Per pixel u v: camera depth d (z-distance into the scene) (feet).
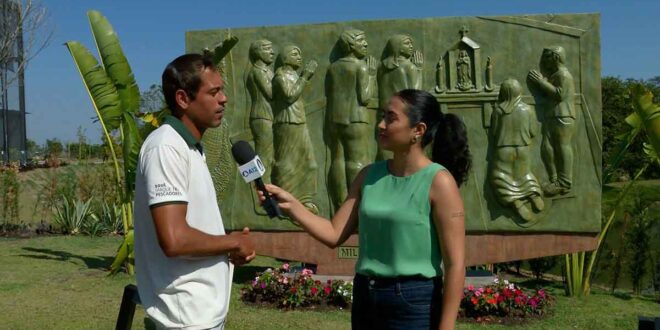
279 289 22.17
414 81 23.09
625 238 26.02
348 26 23.75
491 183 22.93
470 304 20.80
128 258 27.22
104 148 43.37
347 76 23.43
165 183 8.11
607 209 26.37
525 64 22.66
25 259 30.78
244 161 10.07
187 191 8.40
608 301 23.43
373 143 23.66
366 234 9.11
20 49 73.00
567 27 22.34
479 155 23.03
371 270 8.99
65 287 24.47
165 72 8.70
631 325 20.03
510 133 22.57
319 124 24.07
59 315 20.25
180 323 8.31
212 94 8.66
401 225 8.76
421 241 8.74
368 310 9.07
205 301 8.40
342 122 23.50
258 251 24.79
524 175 22.65
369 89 23.44
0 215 48.21
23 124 77.36
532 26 22.57
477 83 22.90
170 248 7.98
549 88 22.27
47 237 39.81
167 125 8.57
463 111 23.06
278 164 24.14
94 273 27.40
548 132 22.53
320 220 10.03
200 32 24.89
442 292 8.88
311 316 20.61
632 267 25.88
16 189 44.32
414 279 8.73
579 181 22.52
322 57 23.95
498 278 23.84
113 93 26.18
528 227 22.89
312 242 24.40
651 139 21.31
